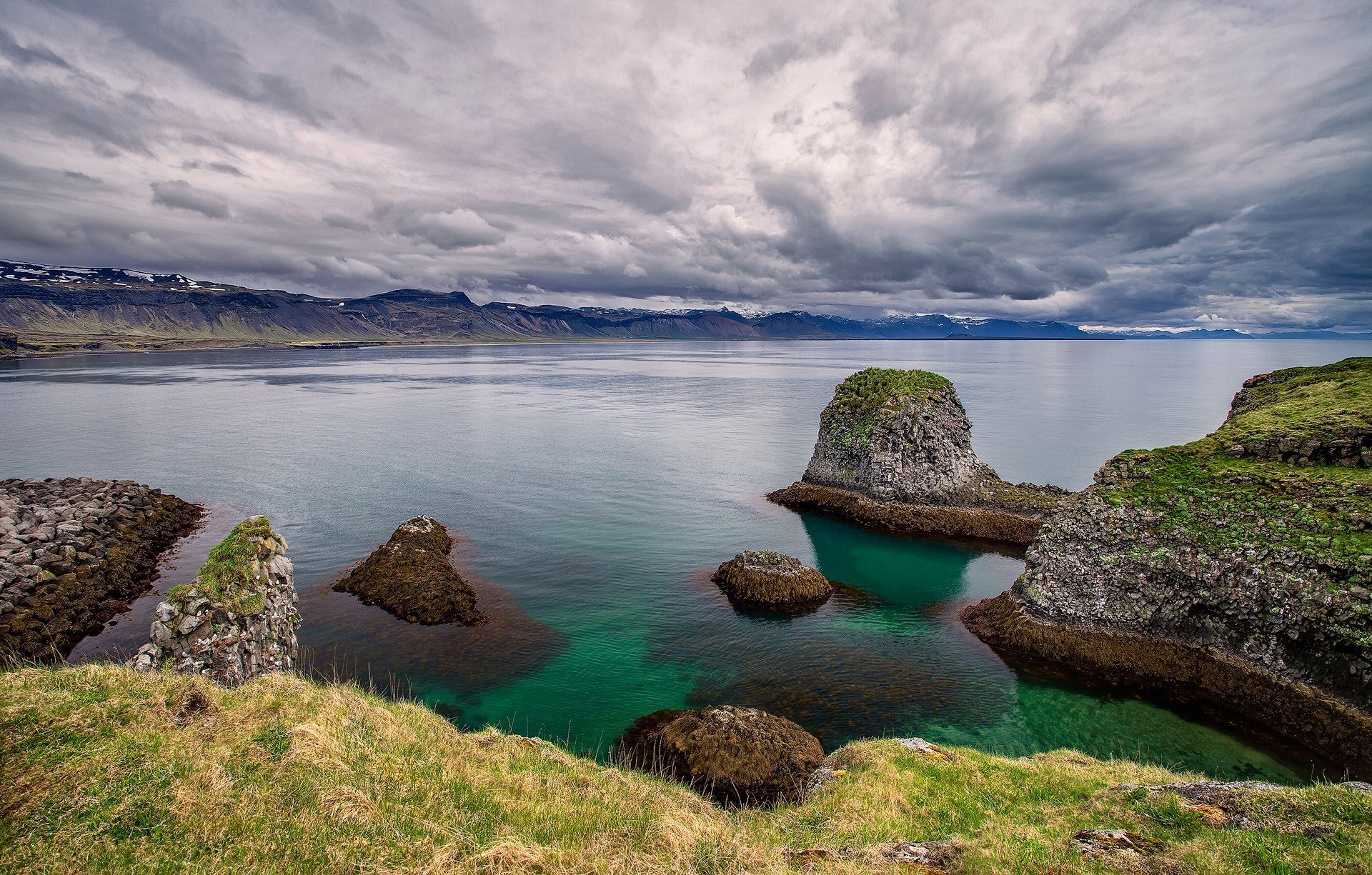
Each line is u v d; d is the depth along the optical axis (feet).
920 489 215.31
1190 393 605.73
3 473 267.39
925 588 161.17
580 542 188.14
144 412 444.96
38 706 45.93
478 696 107.14
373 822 40.98
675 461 302.86
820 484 237.04
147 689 51.72
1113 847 47.19
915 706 108.37
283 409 475.72
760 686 113.39
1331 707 96.27
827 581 158.92
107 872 34.09
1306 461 126.62
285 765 44.88
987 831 53.11
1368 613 95.50
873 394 235.20
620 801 53.57
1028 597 134.62
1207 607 114.73
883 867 45.39
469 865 38.40
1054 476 273.13
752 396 592.60
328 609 137.80
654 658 121.90
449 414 455.63
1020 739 100.22
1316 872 41.34
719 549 185.37
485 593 148.87
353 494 237.25
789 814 63.87
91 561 156.97
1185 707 108.78
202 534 193.26
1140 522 127.24
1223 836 47.37
